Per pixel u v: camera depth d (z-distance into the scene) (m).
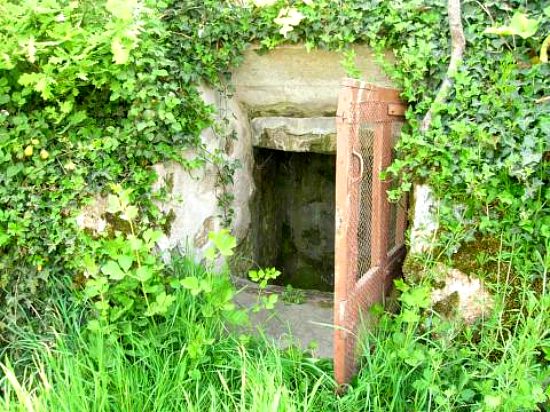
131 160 3.40
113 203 2.93
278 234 5.68
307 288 5.89
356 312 2.98
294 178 5.78
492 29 2.73
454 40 3.03
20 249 3.29
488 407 2.41
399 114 3.39
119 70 3.16
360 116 2.76
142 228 3.41
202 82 3.87
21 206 3.23
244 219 4.70
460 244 3.12
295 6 3.53
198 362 2.90
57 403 2.64
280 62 3.96
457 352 2.95
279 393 2.43
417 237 3.24
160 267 3.09
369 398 2.75
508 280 3.02
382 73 3.68
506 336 2.99
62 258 3.38
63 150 3.29
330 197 5.74
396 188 3.49
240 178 4.54
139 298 3.24
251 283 4.40
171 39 3.59
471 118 3.03
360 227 3.01
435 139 3.05
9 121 3.21
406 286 2.93
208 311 2.98
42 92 3.01
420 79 3.25
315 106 4.29
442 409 2.68
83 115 3.26
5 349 3.23
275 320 3.85
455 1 2.95
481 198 2.97
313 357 3.18
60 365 2.95
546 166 2.86
